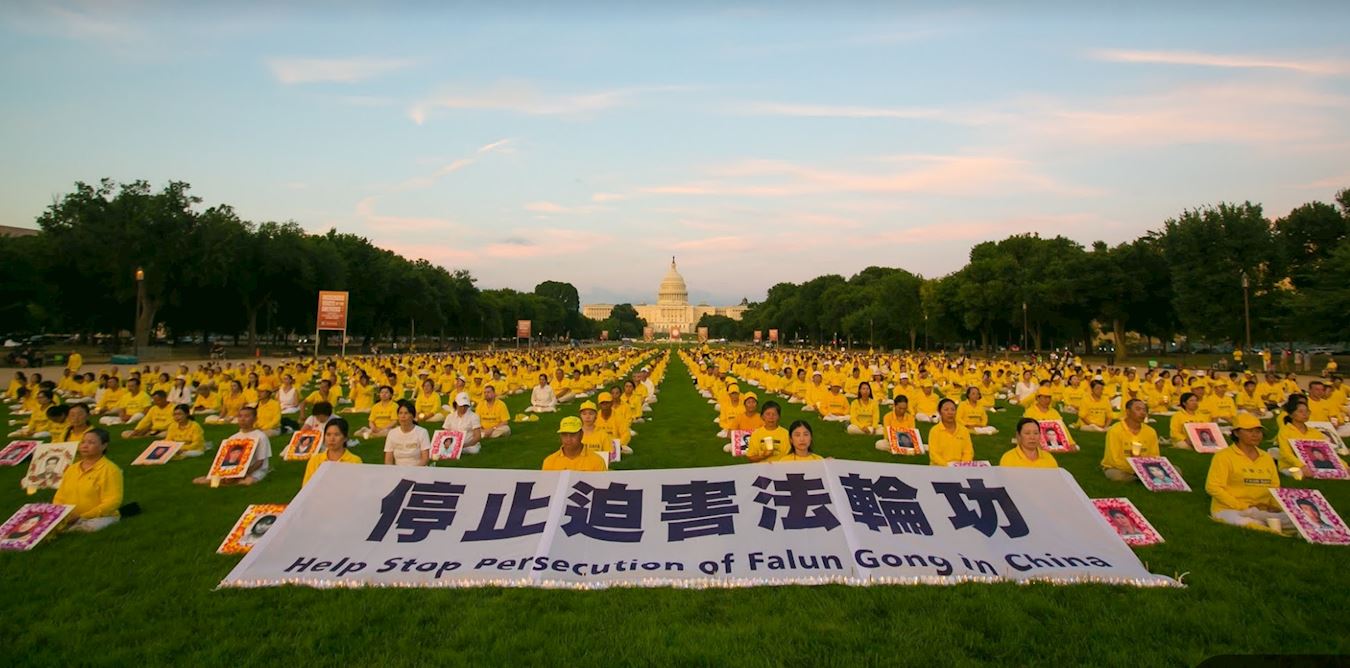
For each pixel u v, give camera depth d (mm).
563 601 6508
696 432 17797
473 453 14406
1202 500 10086
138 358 49219
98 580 7070
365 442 16000
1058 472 8016
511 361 37562
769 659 5445
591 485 7906
